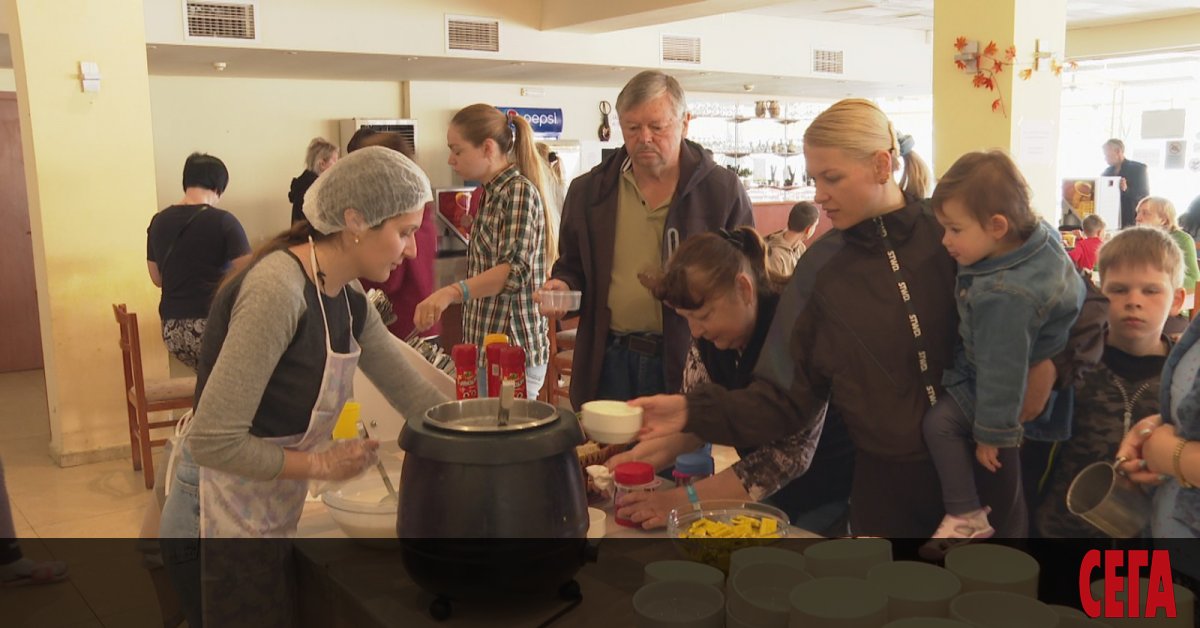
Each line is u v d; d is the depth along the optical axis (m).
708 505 1.40
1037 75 4.80
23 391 6.49
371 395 2.07
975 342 1.41
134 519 3.88
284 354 1.58
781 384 1.59
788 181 11.47
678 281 1.69
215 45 5.98
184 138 7.89
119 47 4.69
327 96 8.52
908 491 1.49
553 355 4.64
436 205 6.61
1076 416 1.40
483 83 9.24
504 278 2.71
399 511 1.22
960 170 1.40
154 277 4.48
